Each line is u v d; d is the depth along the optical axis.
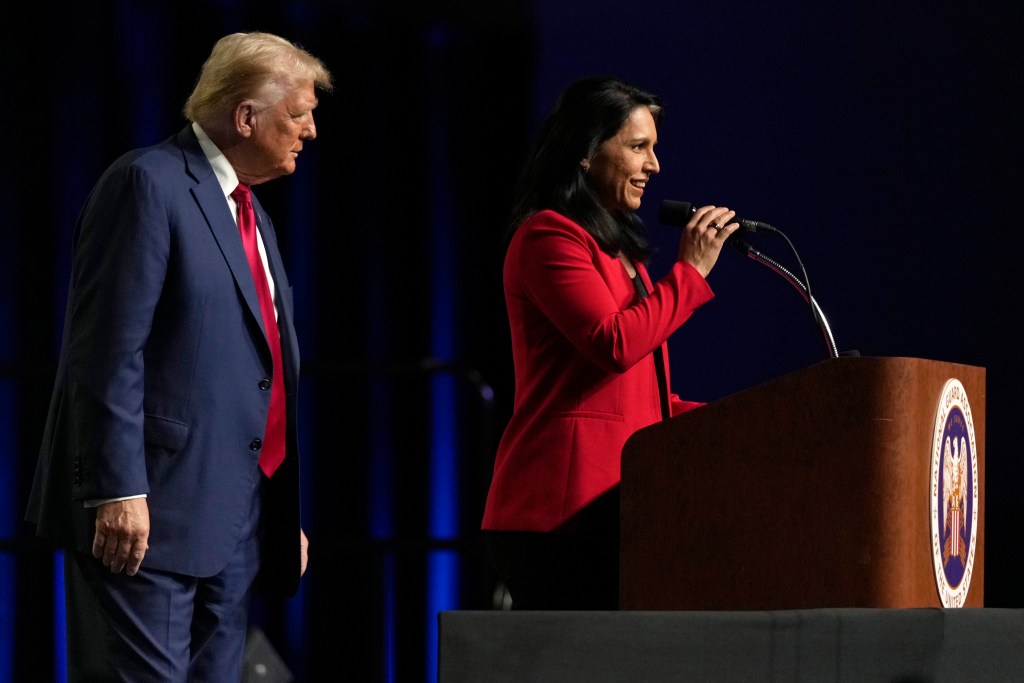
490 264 19.67
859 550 7.20
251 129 8.83
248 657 12.14
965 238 16.58
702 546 7.73
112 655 8.19
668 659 6.70
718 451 7.73
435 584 19.17
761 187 17.89
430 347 19.42
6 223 17.14
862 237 17.23
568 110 9.44
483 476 15.20
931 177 16.84
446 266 19.56
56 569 16.94
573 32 19.36
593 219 9.18
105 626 8.21
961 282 16.58
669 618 6.74
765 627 6.81
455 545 14.88
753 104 18.03
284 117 8.85
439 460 19.27
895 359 7.25
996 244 16.38
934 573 7.48
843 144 17.41
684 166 18.36
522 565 8.85
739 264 17.92
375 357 19.17
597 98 9.37
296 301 18.88
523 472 8.90
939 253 16.75
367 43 19.31
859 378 7.28
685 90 18.48
